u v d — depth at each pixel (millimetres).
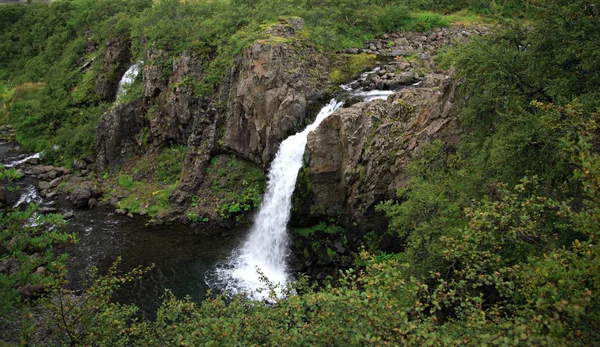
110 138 38906
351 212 24312
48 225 29516
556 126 12789
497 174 15781
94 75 50438
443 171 18938
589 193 8711
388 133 23312
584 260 8867
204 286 23562
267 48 29188
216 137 33406
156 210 31953
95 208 33062
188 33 36781
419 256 15836
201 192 32531
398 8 43719
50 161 42438
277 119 28672
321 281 23250
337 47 36125
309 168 25375
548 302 8578
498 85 17141
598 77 14938
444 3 47938
